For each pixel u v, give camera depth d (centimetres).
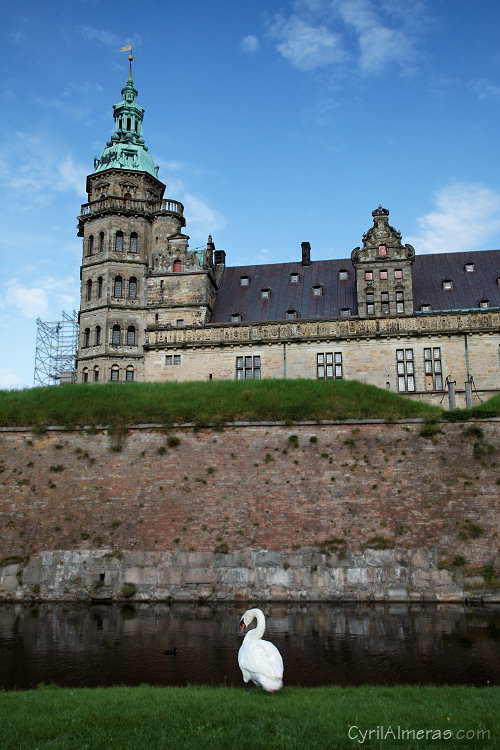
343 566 2552
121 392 3281
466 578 2469
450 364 4366
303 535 2641
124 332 5038
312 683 1393
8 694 1211
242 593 2539
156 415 2975
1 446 2956
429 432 2769
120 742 914
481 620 2083
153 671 1511
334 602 2458
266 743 902
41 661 1611
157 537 2692
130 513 2755
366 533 2614
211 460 2825
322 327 4584
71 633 1942
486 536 2548
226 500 2738
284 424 2853
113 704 1113
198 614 2248
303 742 907
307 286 5116
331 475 2741
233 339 4647
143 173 5472
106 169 5428
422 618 2120
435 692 1209
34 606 2458
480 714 1035
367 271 4728
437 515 2616
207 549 2647
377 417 2852
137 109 5847
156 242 5297
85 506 2794
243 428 2867
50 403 3159
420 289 4828
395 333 4450
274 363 4578
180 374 4659
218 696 1177
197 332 4709
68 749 887
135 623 2094
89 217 5297
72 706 1103
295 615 2197
